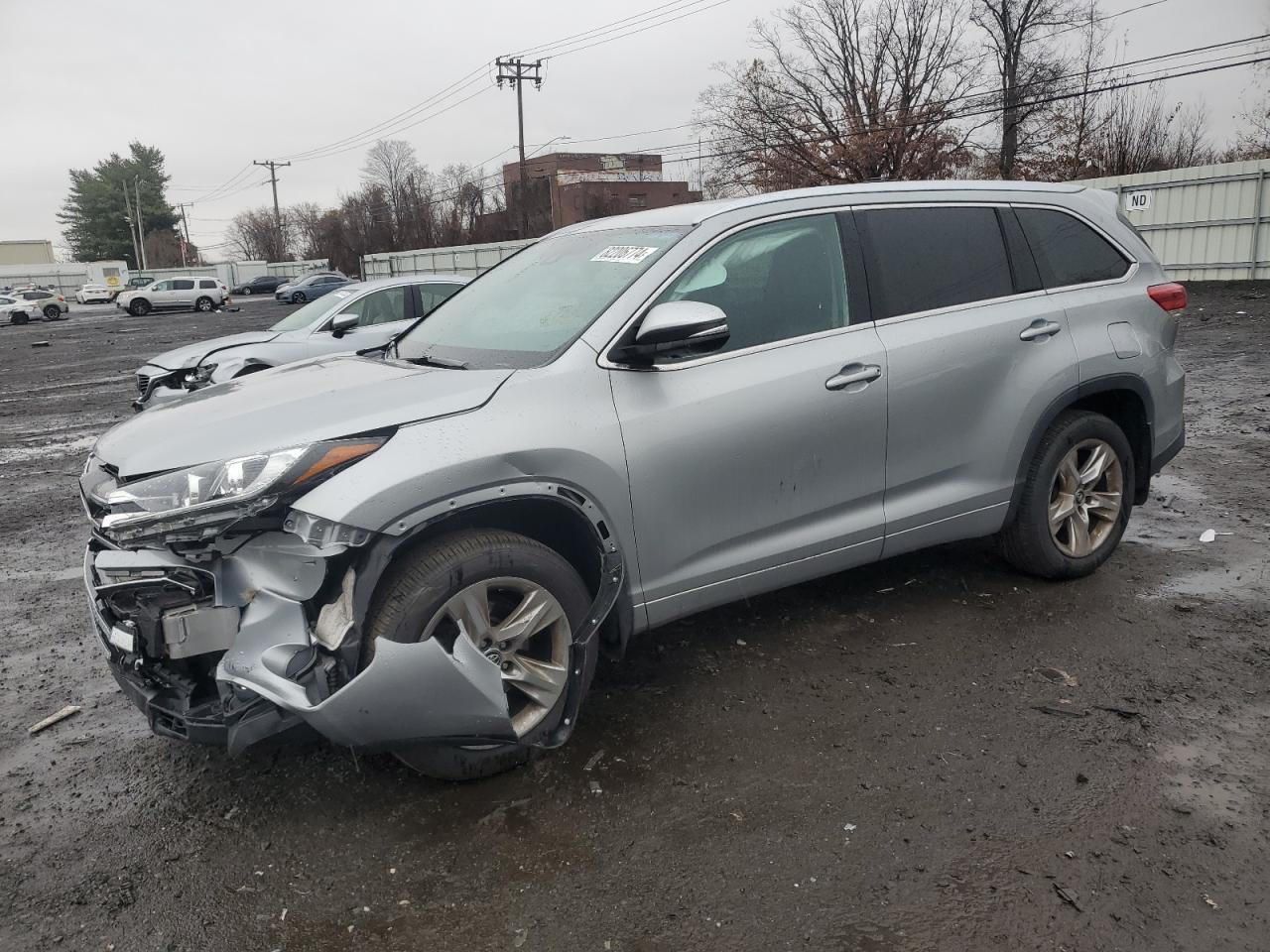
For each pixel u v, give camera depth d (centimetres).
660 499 330
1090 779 303
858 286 383
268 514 276
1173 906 247
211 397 345
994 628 415
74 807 313
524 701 312
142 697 291
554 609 306
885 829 282
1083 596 446
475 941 245
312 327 969
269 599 276
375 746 275
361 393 312
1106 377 437
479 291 423
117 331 3300
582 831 286
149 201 11238
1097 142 3756
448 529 298
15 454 1022
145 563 286
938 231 411
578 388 317
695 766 318
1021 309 420
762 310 362
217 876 274
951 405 398
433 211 7456
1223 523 555
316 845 286
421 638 281
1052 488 439
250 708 274
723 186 4325
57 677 421
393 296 1016
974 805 292
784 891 258
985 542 516
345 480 274
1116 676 370
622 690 371
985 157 3962
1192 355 1246
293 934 250
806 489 365
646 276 341
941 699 357
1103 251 459
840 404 365
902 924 244
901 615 431
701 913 251
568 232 434
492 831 288
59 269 8081
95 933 254
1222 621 417
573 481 308
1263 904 246
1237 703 347
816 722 344
